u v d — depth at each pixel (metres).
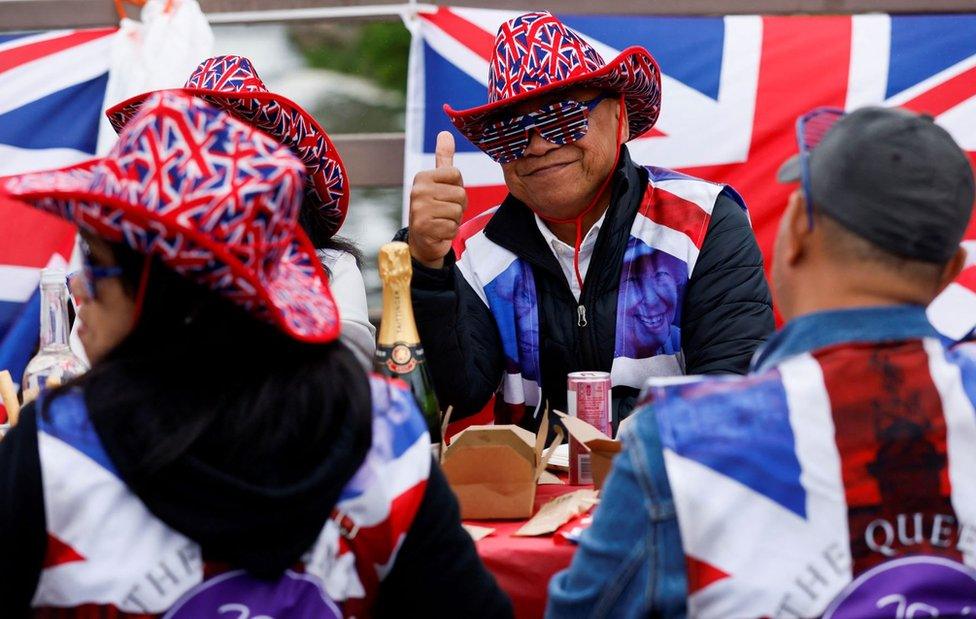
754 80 5.19
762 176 5.20
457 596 1.80
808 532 1.60
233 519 1.59
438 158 3.15
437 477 1.81
